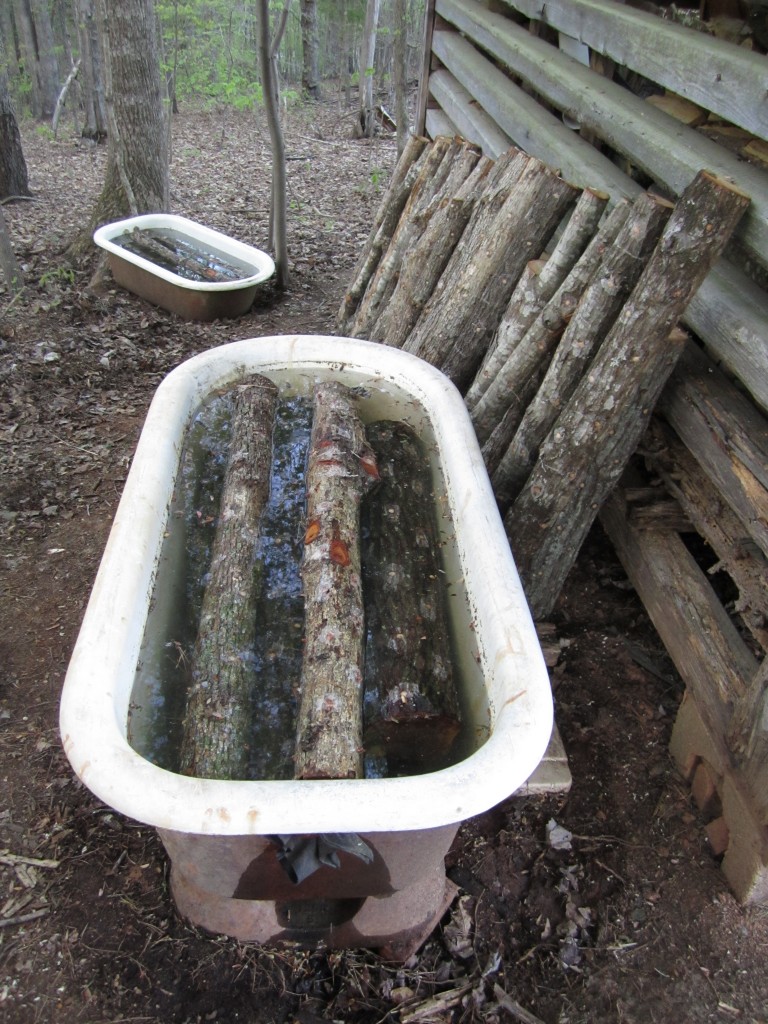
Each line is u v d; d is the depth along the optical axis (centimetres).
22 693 237
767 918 183
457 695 184
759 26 238
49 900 187
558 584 250
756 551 203
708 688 202
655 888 191
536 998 174
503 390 258
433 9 512
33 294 486
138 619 182
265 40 443
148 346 438
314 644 188
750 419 199
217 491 246
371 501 240
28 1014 168
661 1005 172
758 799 178
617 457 223
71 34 1385
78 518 308
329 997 175
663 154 229
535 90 360
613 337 207
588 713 232
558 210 267
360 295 408
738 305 198
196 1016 170
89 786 134
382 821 131
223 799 131
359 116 1056
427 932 183
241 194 768
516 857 199
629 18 255
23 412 369
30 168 862
